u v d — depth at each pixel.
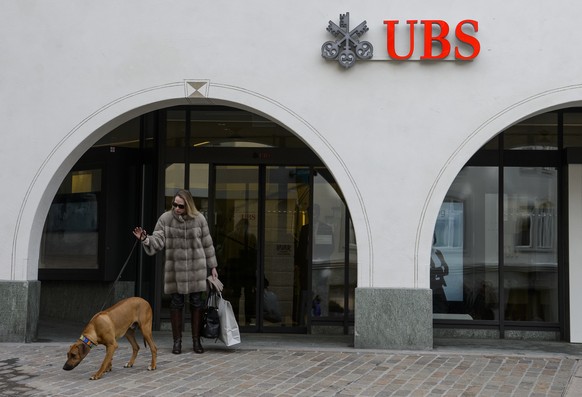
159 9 8.66
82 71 8.73
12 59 8.79
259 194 10.10
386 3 8.45
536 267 9.59
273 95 8.53
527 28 8.30
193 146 10.15
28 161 8.73
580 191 9.22
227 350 8.14
